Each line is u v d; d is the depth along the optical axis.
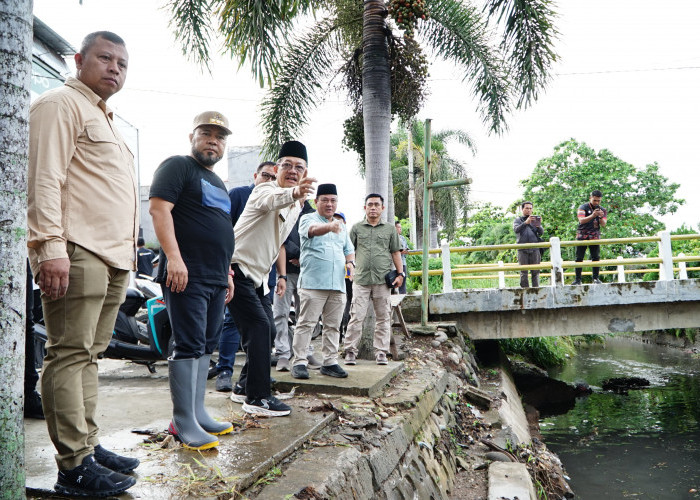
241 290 3.70
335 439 3.48
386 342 6.09
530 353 13.55
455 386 6.99
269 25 6.93
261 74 7.05
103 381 5.26
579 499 6.13
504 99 9.34
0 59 1.74
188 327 3.00
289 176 3.86
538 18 7.86
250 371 3.75
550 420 9.73
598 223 10.51
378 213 6.20
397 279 6.10
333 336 5.00
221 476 2.58
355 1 9.02
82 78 2.54
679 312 9.95
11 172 1.77
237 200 4.81
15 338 1.78
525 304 9.77
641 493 6.35
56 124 2.30
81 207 2.39
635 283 9.78
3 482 1.75
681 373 14.58
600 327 10.01
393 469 3.72
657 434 8.77
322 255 4.81
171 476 2.57
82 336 2.39
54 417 2.36
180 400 3.00
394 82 8.65
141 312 6.28
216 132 3.09
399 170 25.58
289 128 9.36
